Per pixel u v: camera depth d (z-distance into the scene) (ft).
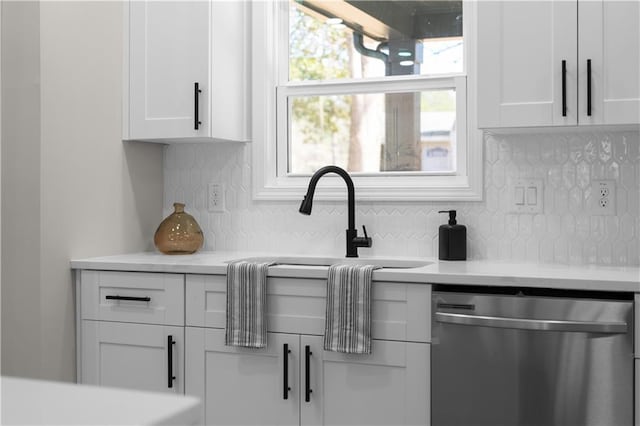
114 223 9.90
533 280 7.19
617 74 7.77
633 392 6.80
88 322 9.09
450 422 7.38
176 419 2.14
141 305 8.79
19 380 2.51
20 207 8.74
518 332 7.09
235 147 10.53
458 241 9.06
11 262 8.79
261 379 8.21
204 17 9.55
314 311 7.98
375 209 9.84
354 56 10.32
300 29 10.57
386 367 7.67
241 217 10.52
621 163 8.72
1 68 8.80
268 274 8.14
